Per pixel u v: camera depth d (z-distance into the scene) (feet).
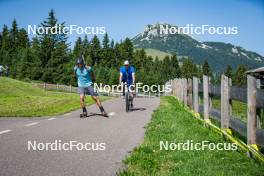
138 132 33.81
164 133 32.48
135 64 513.45
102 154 24.47
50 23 306.14
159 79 500.33
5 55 433.07
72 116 48.39
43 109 58.29
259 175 19.35
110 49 498.28
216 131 32.83
